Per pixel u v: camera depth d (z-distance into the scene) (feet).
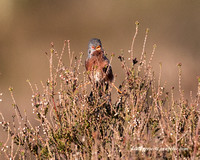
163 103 36.32
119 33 138.21
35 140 34.81
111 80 42.86
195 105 34.83
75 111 35.14
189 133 33.78
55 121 35.76
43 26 140.26
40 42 130.00
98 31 141.28
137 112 34.65
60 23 143.02
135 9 149.38
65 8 149.18
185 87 83.71
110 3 151.84
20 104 73.31
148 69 36.32
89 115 34.96
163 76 88.84
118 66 87.66
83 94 35.55
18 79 94.53
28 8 143.95
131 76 36.06
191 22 137.90
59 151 34.55
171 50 112.06
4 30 131.75
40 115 35.50
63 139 34.40
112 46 129.59
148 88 36.09
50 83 35.35
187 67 96.07
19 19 138.41
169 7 148.05
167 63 99.09
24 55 113.19
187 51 111.04
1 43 124.06
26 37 130.00
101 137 34.47
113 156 32.35
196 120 34.73
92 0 152.56
